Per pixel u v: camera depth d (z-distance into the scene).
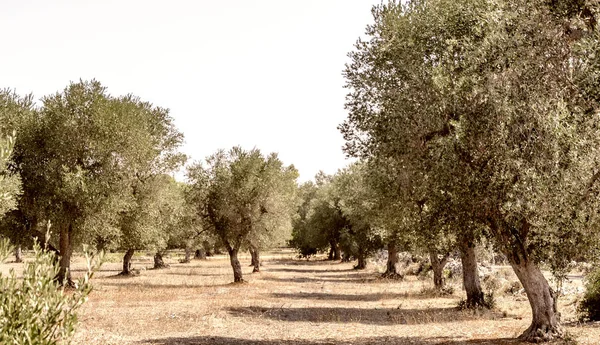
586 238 12.62
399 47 17.09
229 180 39.47
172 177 43.38
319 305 28.19
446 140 14.09
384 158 18.20
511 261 15.81
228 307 26.09
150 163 38.19
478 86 13.66
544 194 12.05
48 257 5.40
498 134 13.34
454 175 14.08
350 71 18.95
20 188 25.70
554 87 12.94
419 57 16.78
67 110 31.16
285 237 45.50
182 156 42.00
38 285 5.16
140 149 32.44
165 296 30.84
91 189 29.30
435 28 16.48
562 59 12.95
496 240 16.03
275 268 63.38
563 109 11.88
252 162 39.97
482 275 33.47
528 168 12.60
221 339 17.78
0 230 29.47
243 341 17.52
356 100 18.73
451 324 20.52
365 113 18.44
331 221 69.88
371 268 61.25
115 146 30.97
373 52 18.33
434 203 15.22
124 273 49.16
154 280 43.47
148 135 34.19
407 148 16.66
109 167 30.73
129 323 20.50
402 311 25.41
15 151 29.47
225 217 39.91
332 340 17.64
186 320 21.80
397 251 47.69
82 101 31.44
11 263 59.25
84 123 31.02
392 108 17.20
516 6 13.41
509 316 22.20
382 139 17.56
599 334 15.98
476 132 13.66
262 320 22.50
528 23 12.96
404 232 23.33
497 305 25.61
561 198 11.95
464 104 14.38
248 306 26.81
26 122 30.53
